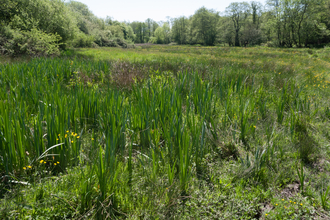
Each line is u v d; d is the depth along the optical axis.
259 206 2.43
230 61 15.22
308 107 4.76
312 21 55.22
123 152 3.08
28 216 1.93
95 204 2.18
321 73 11.19
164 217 2.10
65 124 3.07
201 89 5.19
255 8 83.12
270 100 5.88
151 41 125.50
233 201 2.36
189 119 3.62
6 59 12.02
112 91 4.62
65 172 2.67
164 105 3.77
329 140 3.87
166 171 2.79
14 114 3.03
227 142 3.54
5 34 14.26
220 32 86.12
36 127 2.74
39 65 7.39
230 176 2.80
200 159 3.10
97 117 3.96
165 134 3.21
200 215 2.26
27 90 4.56
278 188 2.69
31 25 17.25
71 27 23.34
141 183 2.54
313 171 3.05
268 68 11.73
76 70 7.84
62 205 2.12
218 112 4.82
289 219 2.19
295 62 17.39
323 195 2.40
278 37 64.56
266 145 3.32
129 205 2.21
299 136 3.84
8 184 2.41
